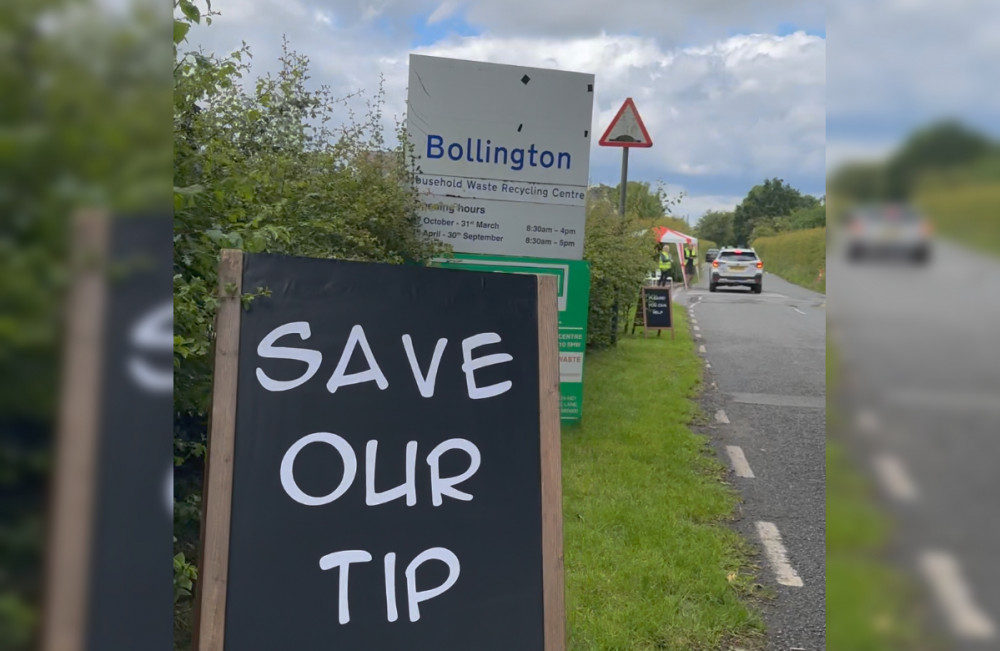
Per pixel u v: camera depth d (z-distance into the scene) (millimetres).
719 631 3822
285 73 6074
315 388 2285
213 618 2096
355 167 6199
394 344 2383
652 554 4574
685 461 6648
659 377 10828
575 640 3625
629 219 11758
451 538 2314
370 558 2232
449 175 6777
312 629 2154
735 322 19797
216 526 2139
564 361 7395
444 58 6672
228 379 2217
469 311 2473
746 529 5242
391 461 2305
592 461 6445
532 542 2377
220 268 2271
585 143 6887
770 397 9914
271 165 4469
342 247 5680
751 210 102188
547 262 7027
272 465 2207
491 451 2400
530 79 6770
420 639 2232
